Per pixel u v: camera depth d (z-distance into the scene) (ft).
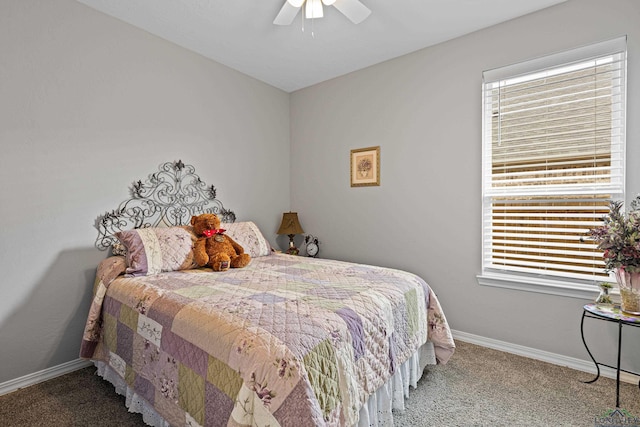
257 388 3.44
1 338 6.18
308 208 12.02
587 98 6.92
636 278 5.44
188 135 9.20
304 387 3.43
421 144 9.19
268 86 11.66
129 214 7.95
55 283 6.81
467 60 8.34
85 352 6.22
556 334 7.27
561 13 7.05
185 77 9.09
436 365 7.26
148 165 8.31
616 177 6.63
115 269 6.57
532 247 7.70
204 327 4.29
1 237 6.15
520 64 7.54
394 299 5.65
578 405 5.74
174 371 4.50
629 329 6.50
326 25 7.94
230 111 10.34
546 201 7.41
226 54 9.43
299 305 4.84
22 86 6.32
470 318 8.48
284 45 8.92
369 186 10.33
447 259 8.82
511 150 7.88
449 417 5.44
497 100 8.04
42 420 5.39
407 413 5.54
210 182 9.79
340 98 10.97
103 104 7.47
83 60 7.14
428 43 8.80
